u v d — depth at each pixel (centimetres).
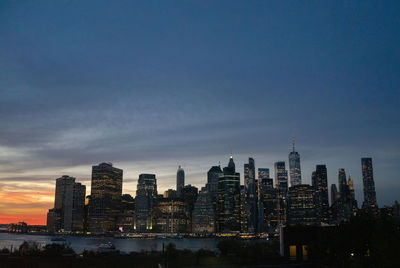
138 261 8031
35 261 6619
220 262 7756
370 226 6109
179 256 8769
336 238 6412
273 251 9706
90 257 8319
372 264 5184
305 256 8056
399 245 4728
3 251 9362
